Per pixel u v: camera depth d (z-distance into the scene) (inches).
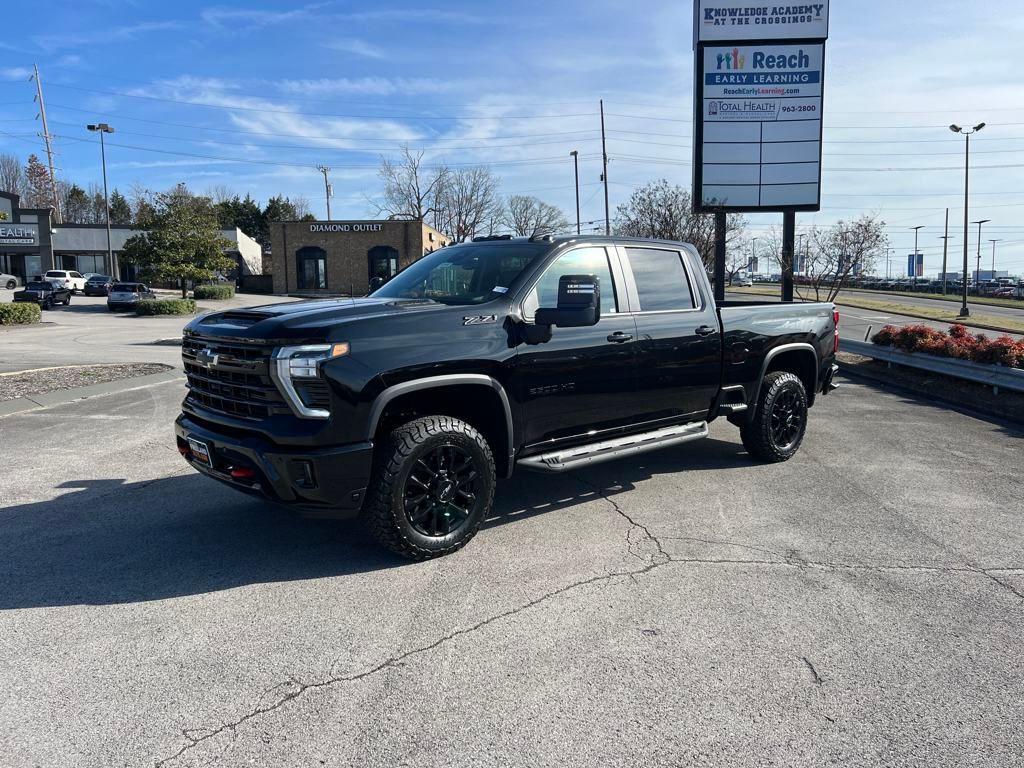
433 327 163.8
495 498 217.0
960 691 116.0
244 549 174.9
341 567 163.8
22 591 151.1
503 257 196.9
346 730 104.3
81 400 378.6
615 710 109.5
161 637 131.5
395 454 156.2
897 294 2452.0
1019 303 1945.1
